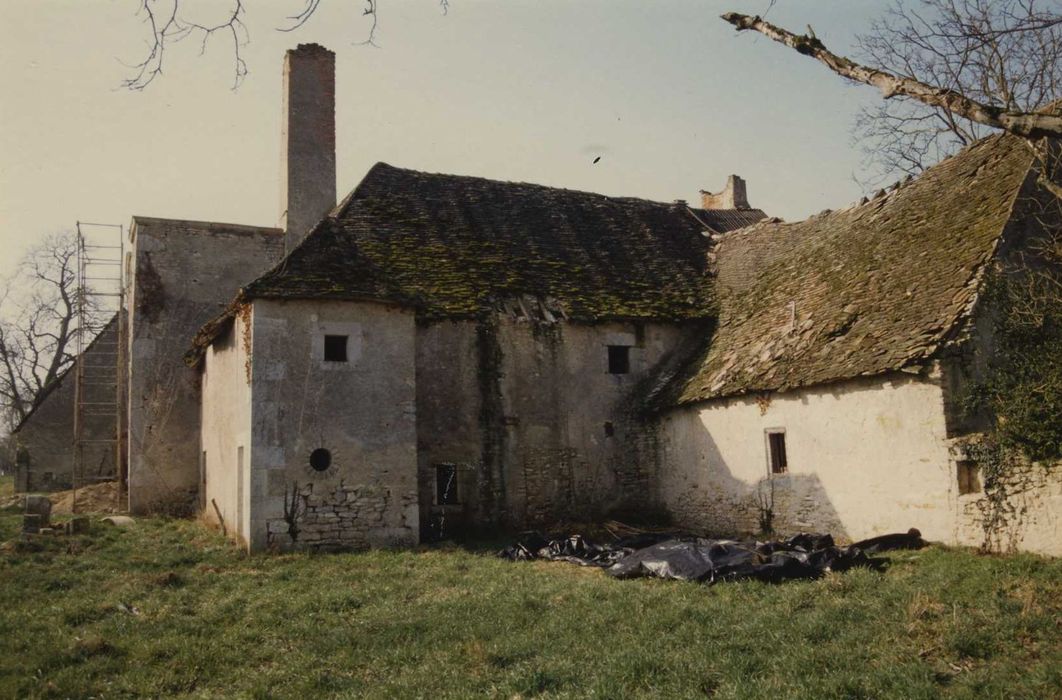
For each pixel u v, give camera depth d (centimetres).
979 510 1027
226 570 1189
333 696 677
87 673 741
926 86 558
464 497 1614
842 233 1686
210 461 1820
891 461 1170
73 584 1084
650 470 1766
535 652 748
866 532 1212
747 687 608
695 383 1638
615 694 620
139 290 2038
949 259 1261
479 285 1733
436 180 2003
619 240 2052
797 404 1359
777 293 1709
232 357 1587
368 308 1463
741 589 918
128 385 2109
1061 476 930
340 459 1396
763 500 1429
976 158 1452
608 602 901
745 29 643
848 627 742
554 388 1722
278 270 1436
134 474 1989
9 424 4928
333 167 2108
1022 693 575
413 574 1138
